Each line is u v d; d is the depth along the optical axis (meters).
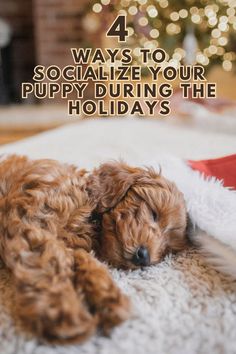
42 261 0.71
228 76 2.96
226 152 1.69
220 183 1.04
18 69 4.65
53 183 0.89
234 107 2.35
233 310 0.73
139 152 1.70
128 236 0.84
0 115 4.07
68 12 4.15
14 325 0.67
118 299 0.67
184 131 2.16
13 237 0.79
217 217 0.91
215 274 0.83
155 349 0.65
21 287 0.67
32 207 0.84
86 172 1.01
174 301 0.75
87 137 1.99
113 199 0.91
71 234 0.87
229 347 0.66
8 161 1.04
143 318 0.69
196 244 0.94
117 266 0.85
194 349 0.66
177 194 0.94
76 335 0.62
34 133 3.48
